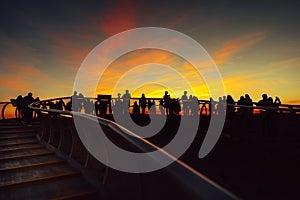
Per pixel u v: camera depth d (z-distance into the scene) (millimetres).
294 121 7355
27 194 2986
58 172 3781
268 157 5828
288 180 4734
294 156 5293
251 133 7648
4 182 3240
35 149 5445
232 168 5855
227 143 7469
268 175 5098
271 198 4371
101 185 3070
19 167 3869
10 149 5059
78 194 2965
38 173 3719
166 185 1139
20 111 9953
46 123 6273
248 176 5234
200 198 902
